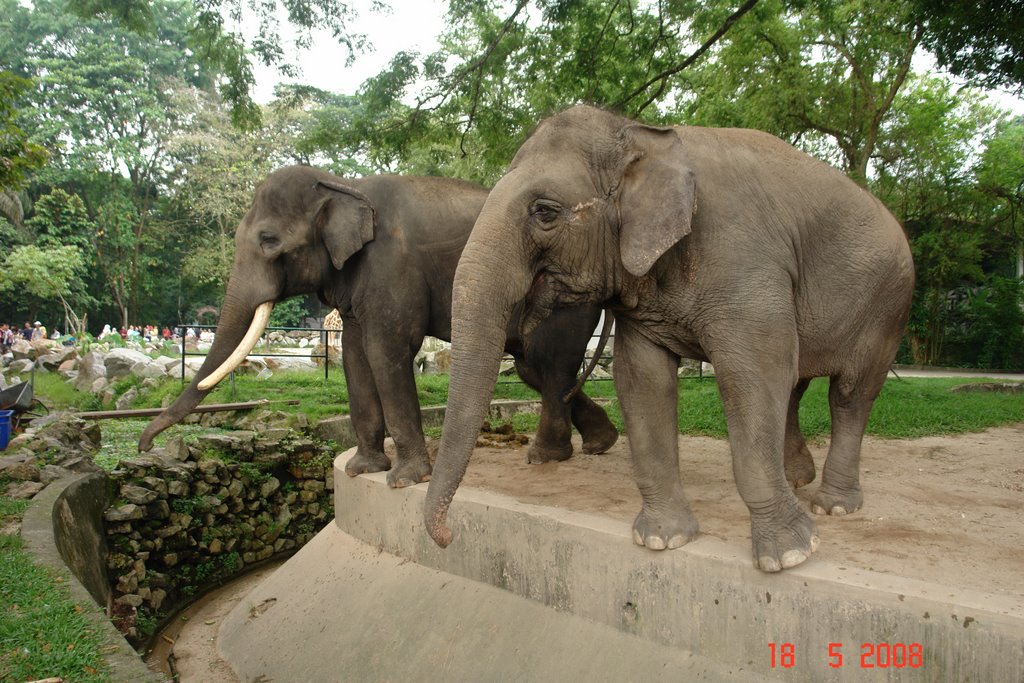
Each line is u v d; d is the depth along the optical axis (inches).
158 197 1584.6
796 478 183.3
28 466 248.2
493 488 190.2
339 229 200.4
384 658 175.6
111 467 296.8
